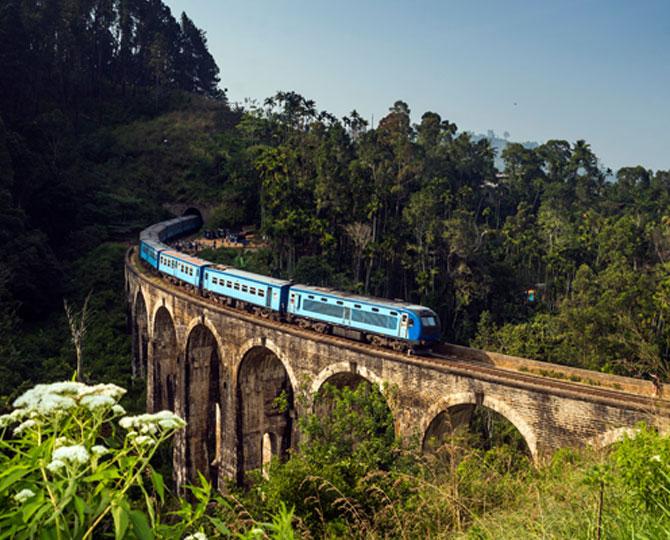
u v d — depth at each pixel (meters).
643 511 10.55
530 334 64.56
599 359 55.22
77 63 128.88
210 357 50.38
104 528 6.95
